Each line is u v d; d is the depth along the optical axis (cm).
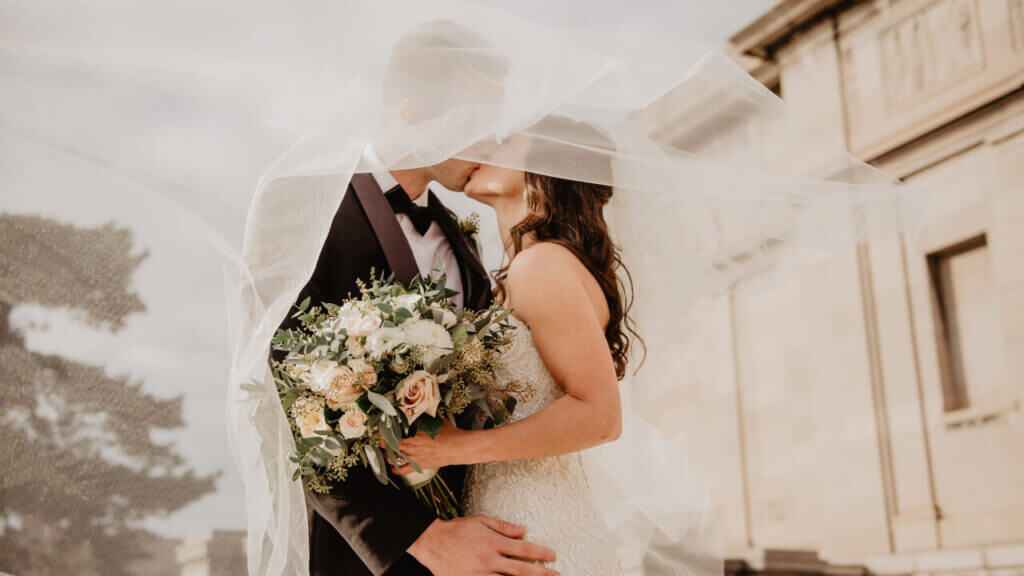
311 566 172
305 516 147
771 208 211
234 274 144
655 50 184
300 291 160
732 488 1009
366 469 166
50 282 138
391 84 150
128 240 142
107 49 135
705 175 195
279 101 141
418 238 203
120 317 140
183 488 137
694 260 218
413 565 168
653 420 234
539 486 171
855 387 915
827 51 994
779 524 959
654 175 190
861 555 881
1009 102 826
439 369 158
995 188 836
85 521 132
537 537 166
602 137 182
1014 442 790
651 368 230
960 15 870
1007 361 811
